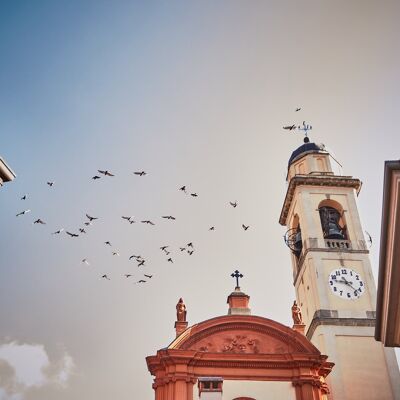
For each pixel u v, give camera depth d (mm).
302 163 43781
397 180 15922
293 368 29688
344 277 36500
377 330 20516
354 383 32375
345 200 40562
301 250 40594
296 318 33781
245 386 28875
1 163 16812
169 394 28078
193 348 30172
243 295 34562
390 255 17453
